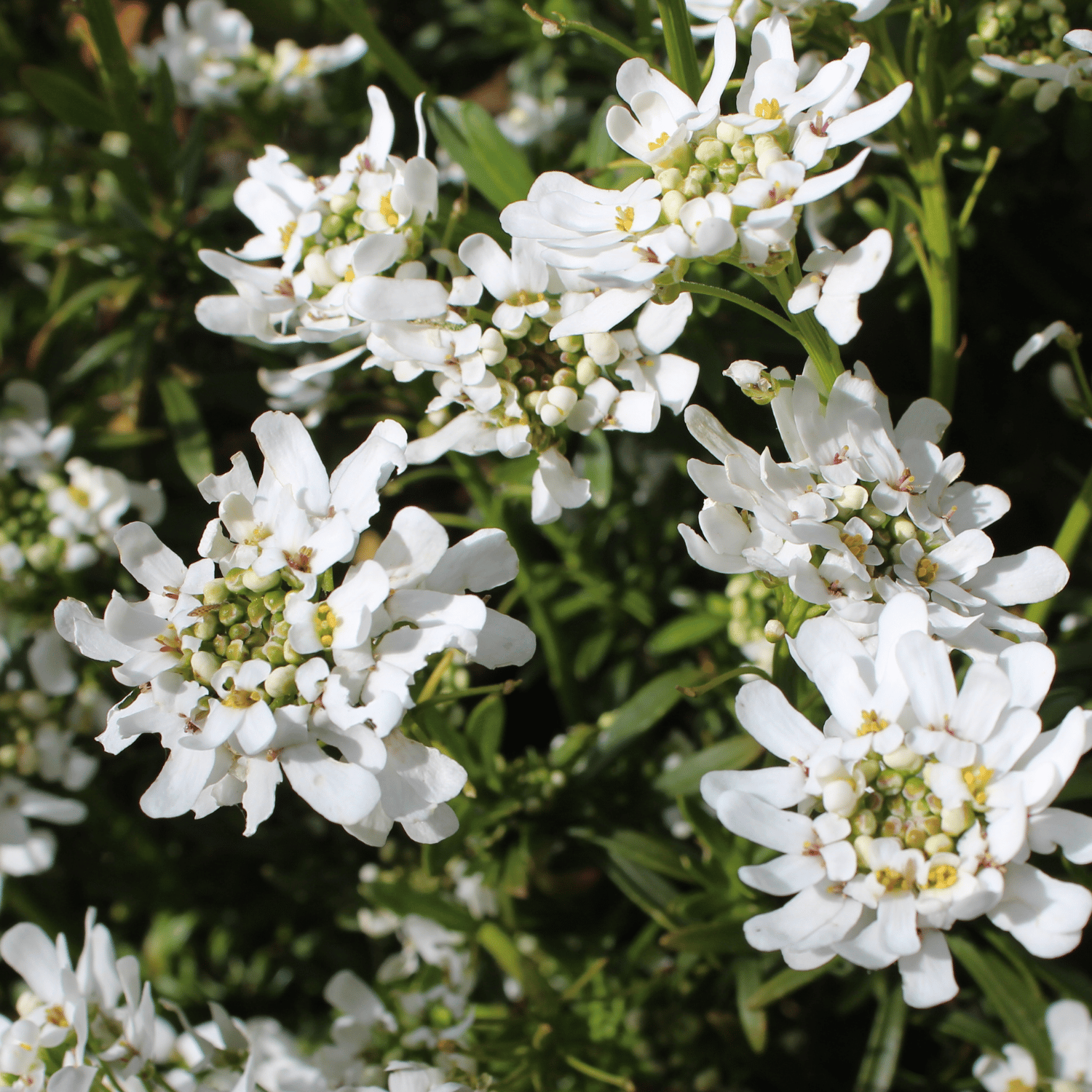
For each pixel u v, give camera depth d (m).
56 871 0.40
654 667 0.39
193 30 0.44
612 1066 0.35
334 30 0.50
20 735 0.37
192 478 0.37
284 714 0.28
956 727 0.28
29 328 0.44
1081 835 0.28
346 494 0.29
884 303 0.37
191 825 0.39
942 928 0.28
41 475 0.37
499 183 0.34
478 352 0.30
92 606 0.38
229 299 0.32
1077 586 0.37
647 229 0.29
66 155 0.44
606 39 0.30
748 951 0.33
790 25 0.32
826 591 0.29
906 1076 0.36
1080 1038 0.32
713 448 0.30
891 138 0.32
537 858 0.36
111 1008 0.32
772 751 0.29
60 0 0.47
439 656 0.33
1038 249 0.40
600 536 0.38
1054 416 0.39
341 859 0.39
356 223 0.32
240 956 0.41
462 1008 0.35
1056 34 0.33
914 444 0.30
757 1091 0.37
